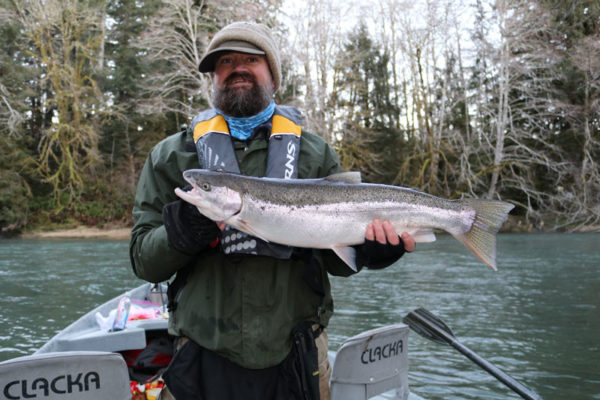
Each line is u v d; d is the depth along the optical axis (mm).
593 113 25734
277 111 2465
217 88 2361
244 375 2076
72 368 2146
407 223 2426
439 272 12023
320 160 2438
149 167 2328
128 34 32812
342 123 27656
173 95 31344
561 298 8570
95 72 30891
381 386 2717
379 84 32281
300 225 2199
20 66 29250
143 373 3723
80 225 28422
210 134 2318
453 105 28047
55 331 6922
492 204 2506
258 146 2344
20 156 27797
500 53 25406
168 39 26156
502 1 24703
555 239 19734
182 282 2164
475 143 27828
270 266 2104
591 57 24250
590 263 12836
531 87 27484
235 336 2051
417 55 28312
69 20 29672
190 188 2070
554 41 26844
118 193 29797
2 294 9703
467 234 2506
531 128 27141
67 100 29094
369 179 29188
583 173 24281
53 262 14734
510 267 12492
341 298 9039
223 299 2084
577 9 26641
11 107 28734
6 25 30547
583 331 6438
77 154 29031
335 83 28625
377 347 2697
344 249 2311
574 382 4676
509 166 26062
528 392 2791
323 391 2258
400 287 10102
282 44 26156
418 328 3297
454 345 3125
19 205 26906
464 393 4461
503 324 6863
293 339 2119
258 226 2139
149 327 4047
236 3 25531
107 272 12633
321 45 28719
